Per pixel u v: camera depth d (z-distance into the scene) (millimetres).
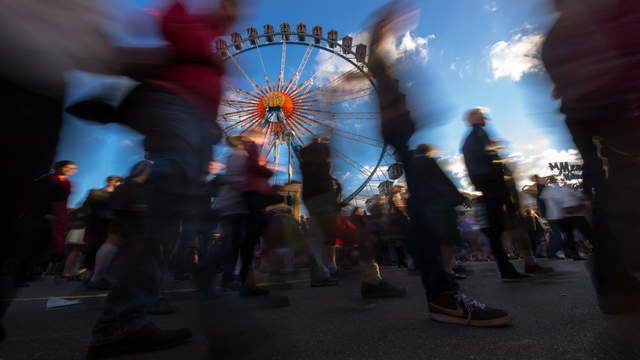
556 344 1300
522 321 1728
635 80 1134
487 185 3576
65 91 1106
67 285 5070
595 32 1193
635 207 1182
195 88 1309
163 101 1234
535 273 4059
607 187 1246
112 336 1217
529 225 5801
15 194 1023
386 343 1441
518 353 1227
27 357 1408
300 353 1312
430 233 1881
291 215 3328
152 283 1255
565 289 2783
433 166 1976
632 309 1190
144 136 1267
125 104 1267
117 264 1249
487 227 3668
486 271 5359
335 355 1287
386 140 1986
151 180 1202
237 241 2891
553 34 1316
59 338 1741
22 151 1016
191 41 1324
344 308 2342
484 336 1484
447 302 1797
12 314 2527
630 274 1217
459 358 1211
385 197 3883
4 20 922
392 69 1953
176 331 1334
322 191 2457
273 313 2211
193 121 1283
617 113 1186
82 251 5855
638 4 1129
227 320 1222
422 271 1915
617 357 1112
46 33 984
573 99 1271
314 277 3885
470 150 3635
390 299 2625
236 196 2934
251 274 3006
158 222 1216
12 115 984
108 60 1156
